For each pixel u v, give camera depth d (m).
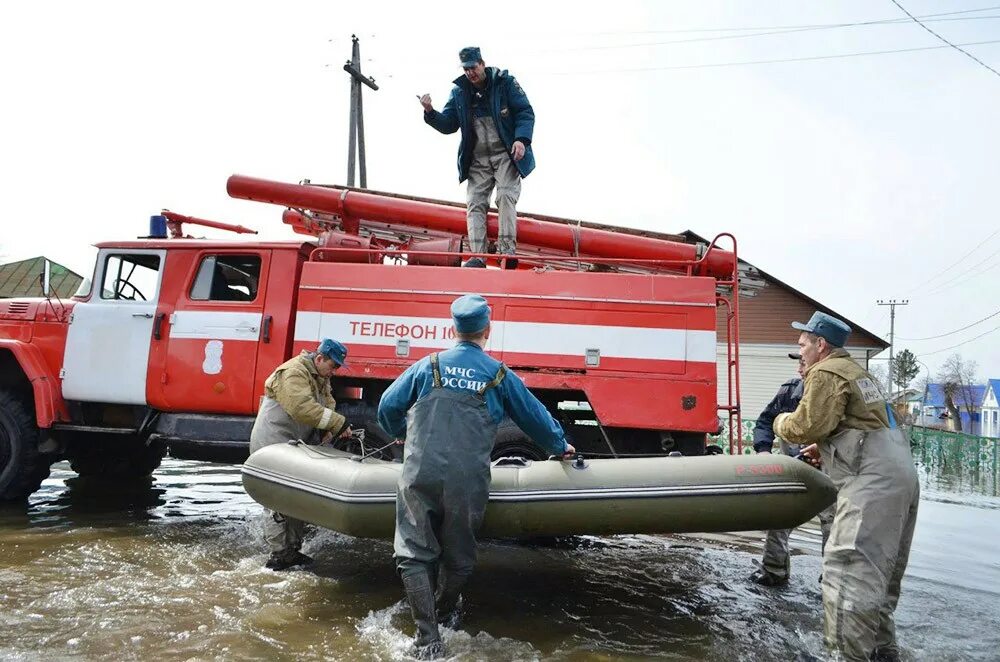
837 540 3.16
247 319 5.75
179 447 5.75
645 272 6.18
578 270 6.34
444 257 5.81
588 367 5.18
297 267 5.81
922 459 18.25
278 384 4.50
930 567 5.40
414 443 3.27
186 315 5.88
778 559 4.58
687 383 5.07
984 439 15.07
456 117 6.25
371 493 3.84
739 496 3.71
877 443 3.14
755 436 4.63
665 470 3.83
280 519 4.44
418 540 3.22
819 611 4.06
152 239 6.20
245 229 7.10
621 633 3.64
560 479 3.82
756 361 20.47
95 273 6.23
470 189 6.19
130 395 5.88
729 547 5.77
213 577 4.26
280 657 3.11
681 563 5.15
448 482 3.21
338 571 4.50
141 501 6.58
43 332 6.09
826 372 3.23
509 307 5.34
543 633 3.60
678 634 3.64
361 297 5.55
